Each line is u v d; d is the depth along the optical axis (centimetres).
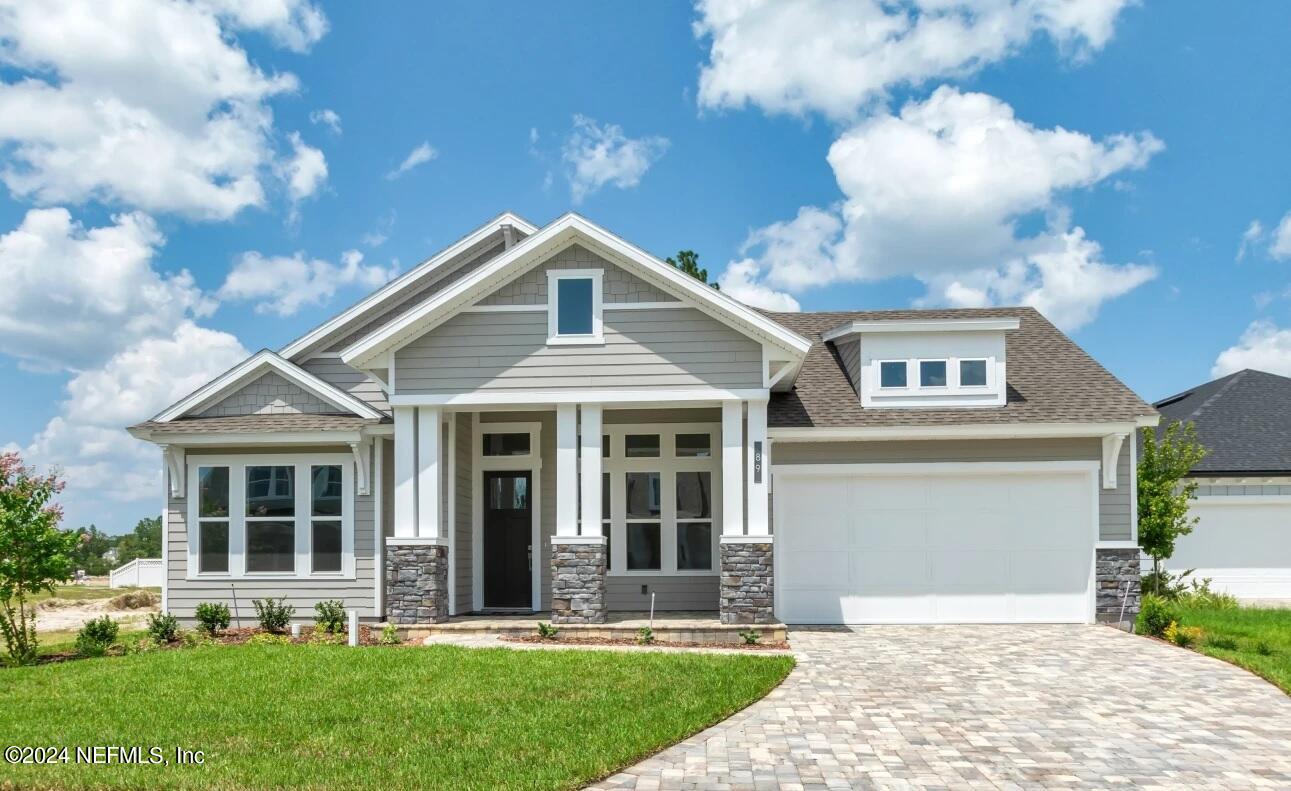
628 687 1162
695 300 1625
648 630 1564
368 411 1775
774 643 1551
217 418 1794
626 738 953
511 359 1644
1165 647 1527
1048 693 1191
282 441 1738
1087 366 2023
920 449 1814
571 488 1631
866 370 1891
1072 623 1791
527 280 1656
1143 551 2088
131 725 1010
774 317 2364
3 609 2583
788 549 1819
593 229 1611
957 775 866
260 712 1052
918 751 940
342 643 1572
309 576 1759
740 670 1266
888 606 1808
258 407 1808
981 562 1809
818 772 873
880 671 1323
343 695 1124
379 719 1025
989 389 1866
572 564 1609
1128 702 1146
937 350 1888
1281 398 2652
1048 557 1803
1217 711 1106
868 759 912
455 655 1356
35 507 1547
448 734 970
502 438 1925
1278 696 1183
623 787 832
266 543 1775
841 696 1170
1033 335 2206
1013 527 1811
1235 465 2386
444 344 1655
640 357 1631
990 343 1878
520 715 1038
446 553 1700
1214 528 2372
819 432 1784
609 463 1916
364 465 1764
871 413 1845
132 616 2644
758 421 1627
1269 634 1650
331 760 891
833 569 1816
